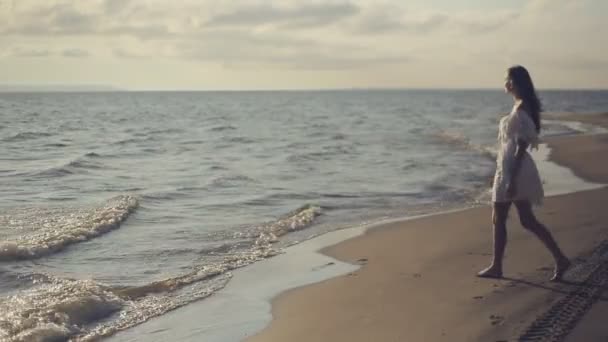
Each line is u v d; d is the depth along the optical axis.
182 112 67.56
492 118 52.66
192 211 11.52
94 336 5.46
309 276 7.29
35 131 34.09
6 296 6.43
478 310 5.45
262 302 6.37
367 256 8.10
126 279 7.29
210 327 5.66
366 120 49.78
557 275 6.07
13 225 9.80
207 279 7.29
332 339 5.13
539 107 5.99
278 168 17.94
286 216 11.10
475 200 12.74
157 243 9.05
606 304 5.33
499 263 6.36
